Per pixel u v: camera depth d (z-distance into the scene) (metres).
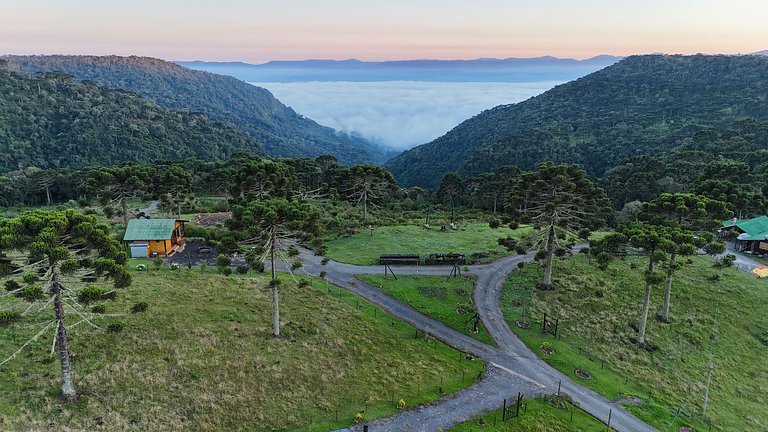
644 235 41.53
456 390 33.41
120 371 30.11
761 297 51.91
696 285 53.84
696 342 43.84
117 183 67.75
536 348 40.84
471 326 43.75
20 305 35.47
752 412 35.78
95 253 27.19
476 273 56.03
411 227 78.12
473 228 78.12
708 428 32.94
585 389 35.44
